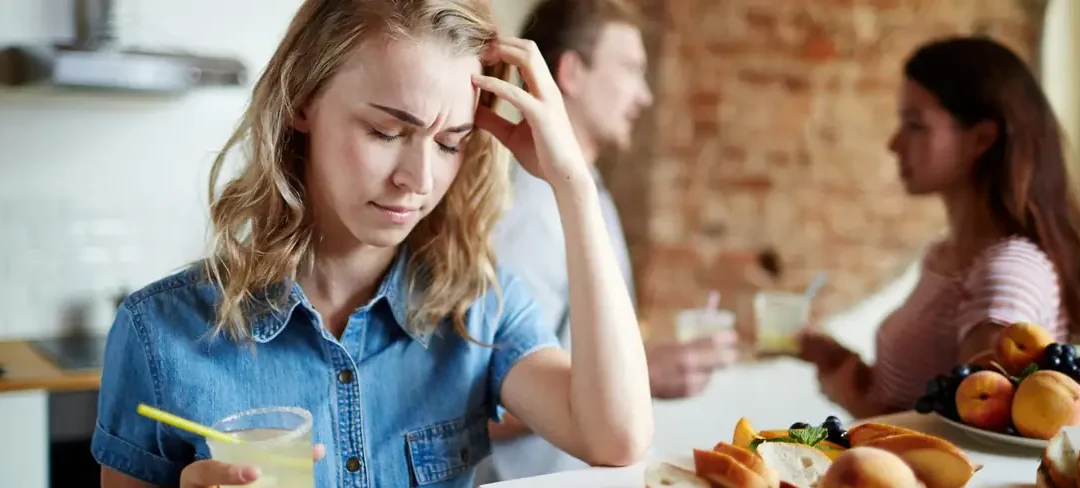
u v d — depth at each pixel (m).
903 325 1.71
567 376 1.13
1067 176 1.60
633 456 1.08
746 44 3.04
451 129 1.01
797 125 3.06
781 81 3.05
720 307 3.12
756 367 2.99
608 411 1.07
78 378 2.36
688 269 3.11
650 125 3.09
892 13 3.02
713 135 3.07
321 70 0.99
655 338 3.10
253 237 1.06
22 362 2.53
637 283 3.13
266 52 3.13
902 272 3.10
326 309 1.12
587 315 1.09
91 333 3.00
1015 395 1.06
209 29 3.06
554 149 1.10
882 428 0.93
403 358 1.14
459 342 1.17
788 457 0.88
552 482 0.97
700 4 3.03
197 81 2.69
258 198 1.06
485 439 1.21
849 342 3.12
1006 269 1.41
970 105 1.59
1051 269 1.45
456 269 1.16
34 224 2.93
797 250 3.10
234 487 0.85
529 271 1.58
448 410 1.15
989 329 1.38
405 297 1.14
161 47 2.99
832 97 3.05
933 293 1.66
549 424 1.13
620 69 1.88
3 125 2.87
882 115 3.05
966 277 1.52
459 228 1.17
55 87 2.72
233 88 3.10
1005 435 1.05
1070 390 1.03
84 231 2.98
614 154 3.19
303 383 1.09
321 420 1.09
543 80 1.11
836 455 0.91
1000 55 1.59
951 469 0.85
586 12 1.86
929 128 1.64
